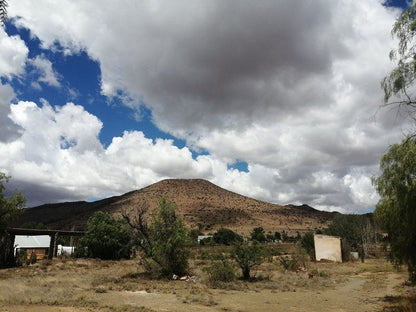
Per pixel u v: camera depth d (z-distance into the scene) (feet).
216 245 218.59
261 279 74.84
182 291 54.29
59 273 76.54
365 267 109.09
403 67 31.22
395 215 37.78
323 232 182.19
